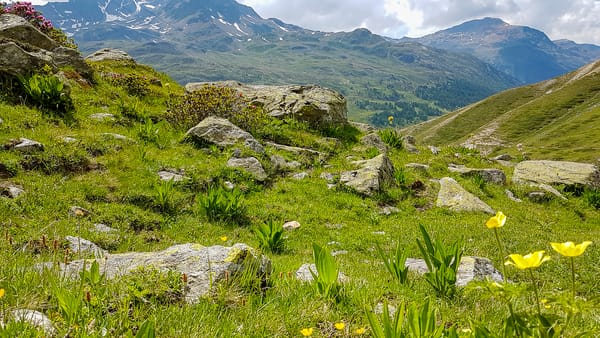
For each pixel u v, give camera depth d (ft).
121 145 50.47
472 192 65.41
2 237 26.25
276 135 73.61
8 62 53.16
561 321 8.56
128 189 41.57
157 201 41.04
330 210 50.67
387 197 57.47
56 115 52.80
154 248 32.30
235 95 75.97
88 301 11.62
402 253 21.54
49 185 37.50
